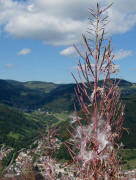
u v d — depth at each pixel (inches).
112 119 96.0
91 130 93.7
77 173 93.1
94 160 90.4
